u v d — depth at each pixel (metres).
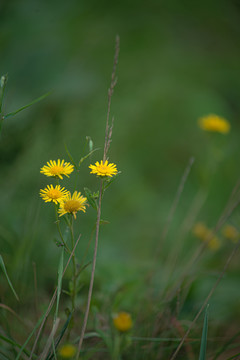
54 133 1.59
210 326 1.17
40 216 1.19
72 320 0.99
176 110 2.70
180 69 3.16
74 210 0.96
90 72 2.61
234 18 3.97
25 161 1.30
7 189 1.27
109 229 1.77
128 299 1.19
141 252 1.72
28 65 2.45
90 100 2.38
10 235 1.19
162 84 2.85
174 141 2.54
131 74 2.91
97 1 3.27
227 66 3.46
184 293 1.15
